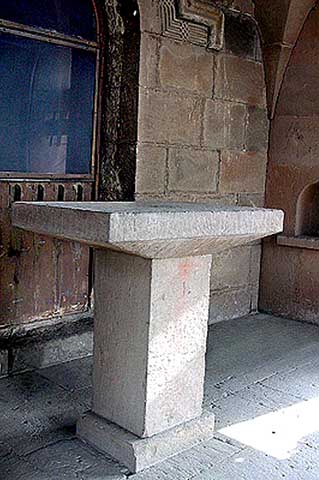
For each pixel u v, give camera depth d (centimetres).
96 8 320
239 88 391
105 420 226
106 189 338
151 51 328
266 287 434
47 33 300
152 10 324
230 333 384
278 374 311
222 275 405
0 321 295
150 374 211
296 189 412
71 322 328
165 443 217
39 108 304
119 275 217
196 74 359
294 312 420
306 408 268
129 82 327
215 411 261
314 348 357
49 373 300
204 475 208
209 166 379
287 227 420
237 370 315
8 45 287
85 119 325
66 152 319
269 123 420
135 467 209
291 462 220
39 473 206
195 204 258
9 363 295
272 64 404
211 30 359
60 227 199
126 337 216
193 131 363
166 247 199
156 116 337
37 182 305
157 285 208
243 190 408
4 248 293
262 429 246
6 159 293
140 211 190
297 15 385
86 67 321
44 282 313
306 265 411
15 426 241
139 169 332
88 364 315
